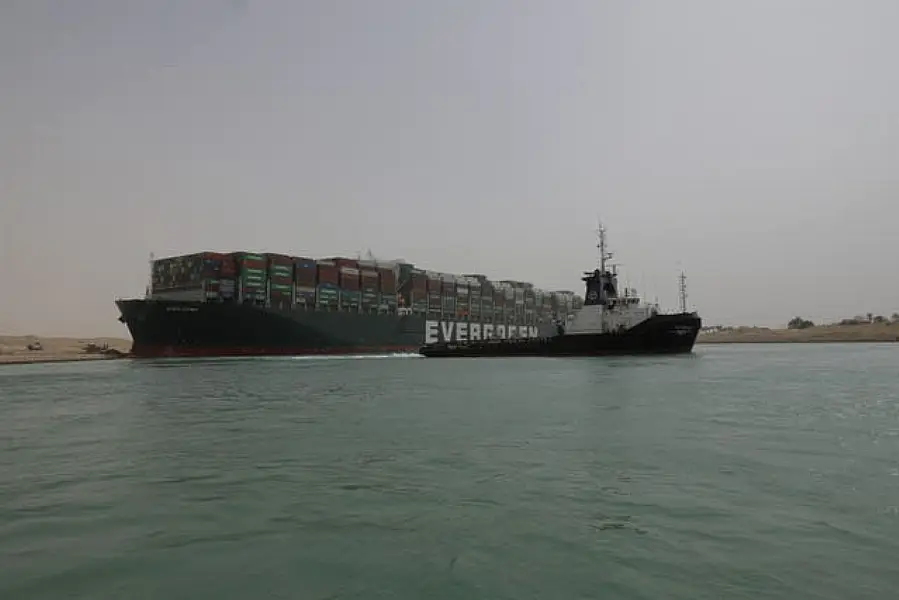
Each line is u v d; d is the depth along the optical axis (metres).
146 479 12.88
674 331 64.06
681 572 7.44
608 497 10.88
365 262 83.69
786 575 7.31
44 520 10.03
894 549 8.15
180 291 71.19
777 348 148.62
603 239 67.94
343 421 21.25
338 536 8.99
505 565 7.76
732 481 11.95
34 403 29.31
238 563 7.98
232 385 37.12
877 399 27.05
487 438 17.23
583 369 47.91
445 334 91.69
